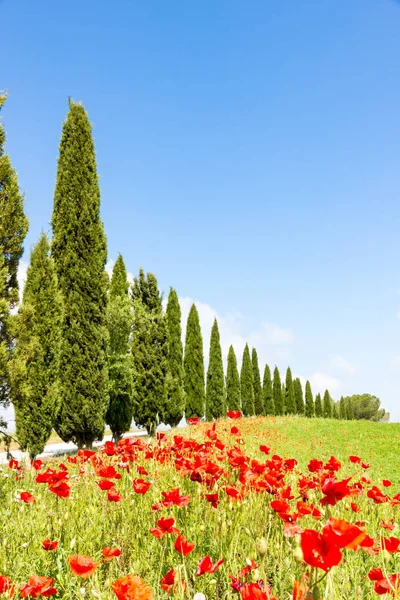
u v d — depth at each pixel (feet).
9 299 39.17
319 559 3.78
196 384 108.99
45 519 11.78
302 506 10.07
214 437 17.11
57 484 11.07
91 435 52.01
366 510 14.06
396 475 39.29
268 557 9.36
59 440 96.53
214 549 9.89
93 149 56.70
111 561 8.99
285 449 54.08
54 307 48.34
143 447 15.96
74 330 52.24
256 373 150.30
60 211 54.49
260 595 4.68
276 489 11.41
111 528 11.42
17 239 39.32
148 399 79.66
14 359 37.83
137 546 9.98
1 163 38.17
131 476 15.12
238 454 14.43
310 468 13.20
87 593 7.52
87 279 53.21
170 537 9.13
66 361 51.75
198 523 11.10
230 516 11.10
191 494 13.47
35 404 45.19
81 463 17.40
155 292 85.25
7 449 38.34
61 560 9.04
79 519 11.55
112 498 11.53
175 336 100.22
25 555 9.61
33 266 48.47
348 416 251.19
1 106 38.91
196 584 8.10
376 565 9.61
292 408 170.81
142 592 4.68
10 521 12.23
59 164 55.67
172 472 15.61
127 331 72.02
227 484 13.29
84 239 53.88
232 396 135.13
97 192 56.13
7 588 6.07
